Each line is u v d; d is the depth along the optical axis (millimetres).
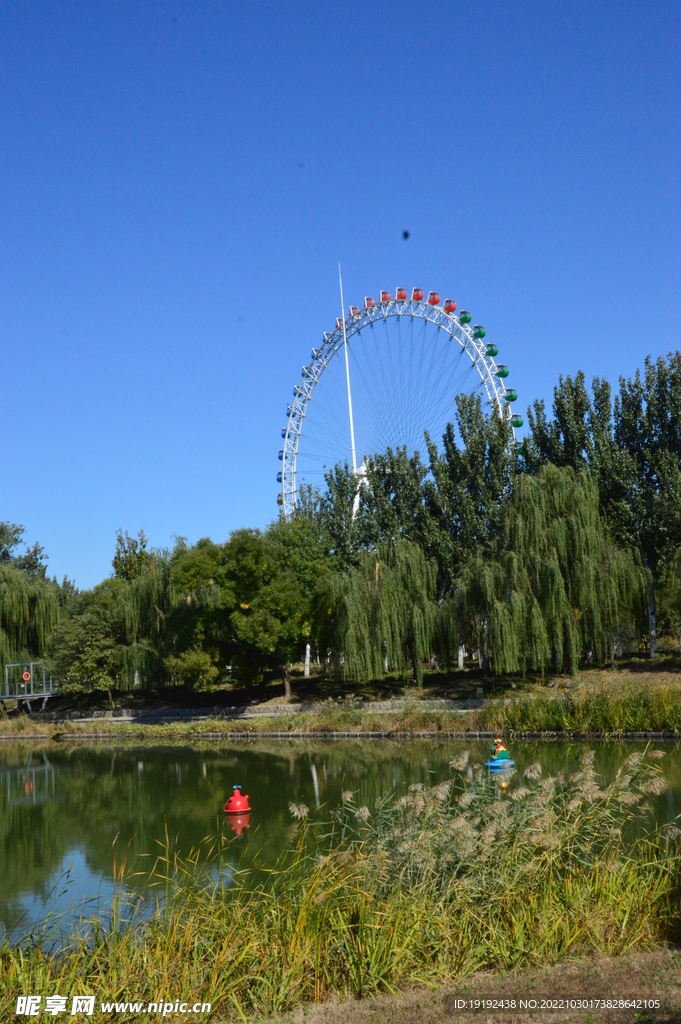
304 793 29344
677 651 51531
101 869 20375
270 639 53906
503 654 44594
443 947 10734
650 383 55906
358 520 63250
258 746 45688
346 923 10969
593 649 46594
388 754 37750
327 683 59156
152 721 58219
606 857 12461
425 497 60531
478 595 47719
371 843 12891
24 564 102875
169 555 63625
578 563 45250
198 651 57000
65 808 30266
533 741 37250
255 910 11703
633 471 53938
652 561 54125
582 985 9523
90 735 56000
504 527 49594
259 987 10125
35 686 64812
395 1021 9094
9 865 21391
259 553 55156
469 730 41469
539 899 11453
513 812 13016
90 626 60438
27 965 10305
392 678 57031
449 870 12039
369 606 51250
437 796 12766
